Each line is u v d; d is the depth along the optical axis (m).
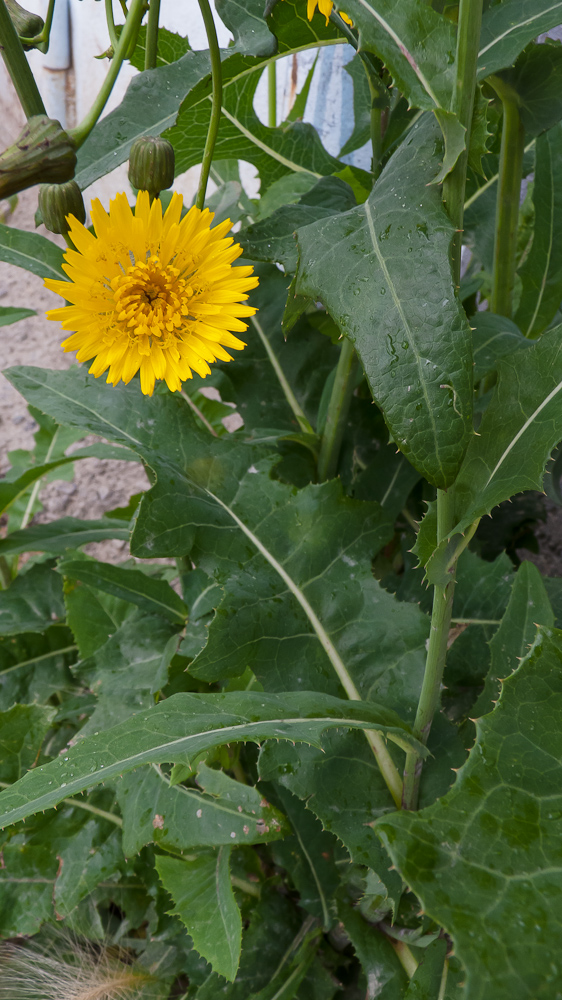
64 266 0.21
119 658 0.32
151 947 0.33
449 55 0.19
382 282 0.19
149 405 0.30
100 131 0.25
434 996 0.24
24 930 0.31
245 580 0.28
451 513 0.22
